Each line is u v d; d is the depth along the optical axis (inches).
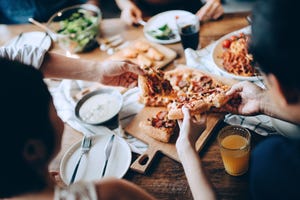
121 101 34.4
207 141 30.2
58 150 18.7
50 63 34.7
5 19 59.5
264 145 17.3
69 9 48.5
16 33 49.9
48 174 18.3
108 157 29.9
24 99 15.5
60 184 28.7
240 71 36.1
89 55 43.2
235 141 28.1
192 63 38.1
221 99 30.4
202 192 22.7
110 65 34.8
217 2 43.9
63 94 38.1
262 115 31.1
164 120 31.5
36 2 55.8
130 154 29.7
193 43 39.4
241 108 30.3
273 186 16.6
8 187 16.5
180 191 26.7
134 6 49.5
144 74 34.6
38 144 16.4
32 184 16.9
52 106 17.5
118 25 47.0
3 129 15.1
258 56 14.8
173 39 42.5
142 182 28.0
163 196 26.7
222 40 39.8
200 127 26.9
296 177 15.8
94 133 32.9
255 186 17.6
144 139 31.3
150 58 40.2
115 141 31.1
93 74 35.7
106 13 70.0
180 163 28.9
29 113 15.6
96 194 17.1
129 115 34.3
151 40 43.0
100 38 45.2
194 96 32.7
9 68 16.0
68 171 29.6
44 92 16.6
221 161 28.3
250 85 29.6
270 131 29.3
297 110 15.7
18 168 16.0
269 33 13.9
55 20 48.3
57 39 44.4
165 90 34.9
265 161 16.8
